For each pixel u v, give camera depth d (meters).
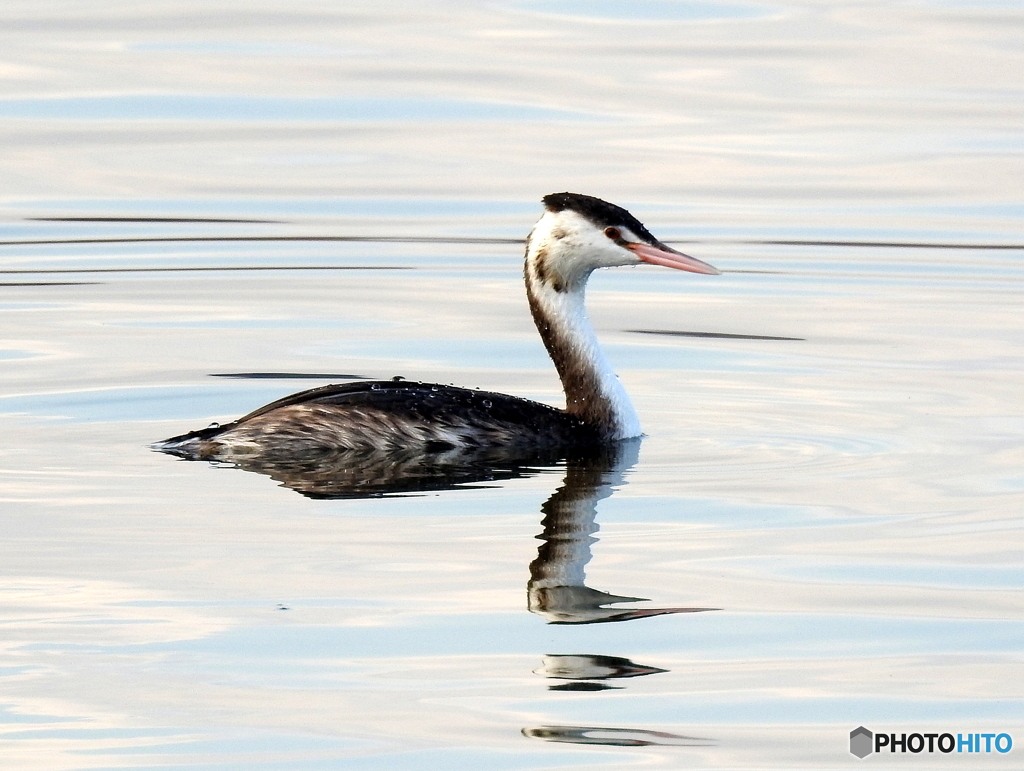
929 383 17.27
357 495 13.53
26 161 26.81
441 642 10.60
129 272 22.09
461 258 22.83
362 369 17.89
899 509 13.26
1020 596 11.35
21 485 13.64
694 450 15.05
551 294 15.48
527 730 9.40
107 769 8.92
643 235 15.34
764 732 9.40
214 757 9.06
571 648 10.51
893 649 10.53
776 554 12.21
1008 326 19.62
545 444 14.95
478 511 13.20
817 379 17.52
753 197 25.38
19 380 17.09
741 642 10.63
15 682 9.95
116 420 15.73
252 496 13.45
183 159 27.09
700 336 19.45
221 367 17.84
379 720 9.52
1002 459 14.62
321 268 22.36
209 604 11.17
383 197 25.47
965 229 24.00
